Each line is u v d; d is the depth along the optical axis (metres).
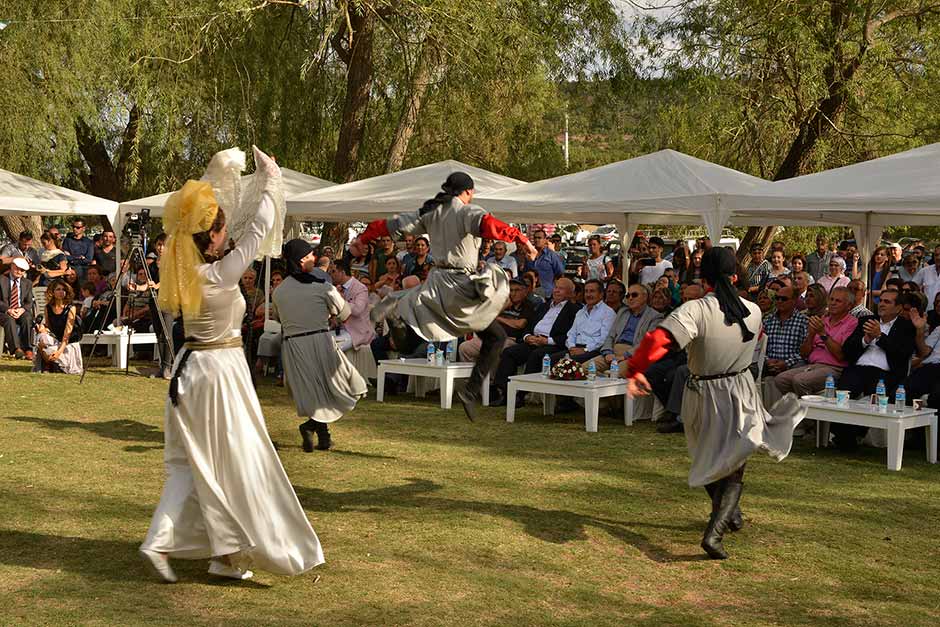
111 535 5.87
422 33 19.16
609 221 14.46
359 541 5.89
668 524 6.44
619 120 23.19
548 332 11.73
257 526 4.84
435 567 5.44
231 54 20.14
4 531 5.91
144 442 8.77
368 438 9.20
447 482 7.46
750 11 19.11
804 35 17.89
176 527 4.89
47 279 16.45
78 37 18.14
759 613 4.88
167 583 5.04
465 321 6.05
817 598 5.12
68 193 15.42
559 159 25.09
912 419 8.27
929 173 10.38
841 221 13.56
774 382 9.82
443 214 6.07
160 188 20.81
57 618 4.51
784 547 6.00
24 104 18.00
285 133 21.25
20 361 14.49
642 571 5.50
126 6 18.88
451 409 10.99
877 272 16.42
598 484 7.47
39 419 9.76
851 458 8.66
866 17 18.09
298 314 8.24
